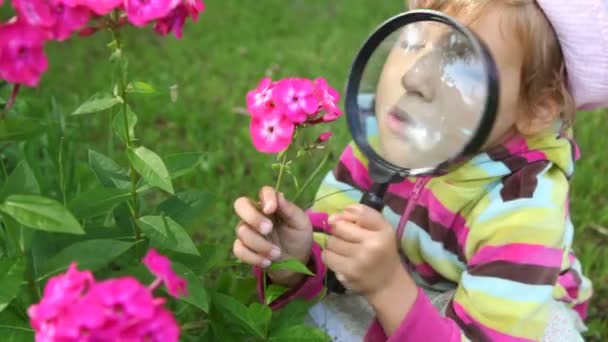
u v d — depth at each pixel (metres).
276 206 0.59
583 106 0.67
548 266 0.61
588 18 0.60
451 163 0.54
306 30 1.79
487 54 0.53
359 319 0.72
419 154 0.56
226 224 1.00
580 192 1.11
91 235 0.60
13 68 0.45
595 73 0.61
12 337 0.52
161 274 0.46
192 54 1.61
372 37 0.57
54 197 0.69
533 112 0.63
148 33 1.72
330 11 1.92
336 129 1.21
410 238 0.69
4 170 0.65
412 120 0.56
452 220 0.66
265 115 0.56
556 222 0.62
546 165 0.64
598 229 1.04
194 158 0.59
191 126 1.26
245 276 0.74
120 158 1.10
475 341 0.62
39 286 0.53
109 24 0.49
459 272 0.68
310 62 1.55
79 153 1.10
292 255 0.63
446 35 0.54
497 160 0.64
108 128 1.21
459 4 0.61
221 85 1.45
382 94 0.57
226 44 1.67
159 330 0.43
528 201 0.62
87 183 0.81
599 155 1.20
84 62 1.53
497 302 0.61
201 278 0.64
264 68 1.53
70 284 0.43
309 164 1.12
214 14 1.86
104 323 0.42
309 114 0.56
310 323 0.73
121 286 0.42
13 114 0.71
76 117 1.20
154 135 1.24
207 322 0.64
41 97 1.28
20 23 0.45
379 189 0.58
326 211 0.73
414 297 0.59
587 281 0.80
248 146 1.20
